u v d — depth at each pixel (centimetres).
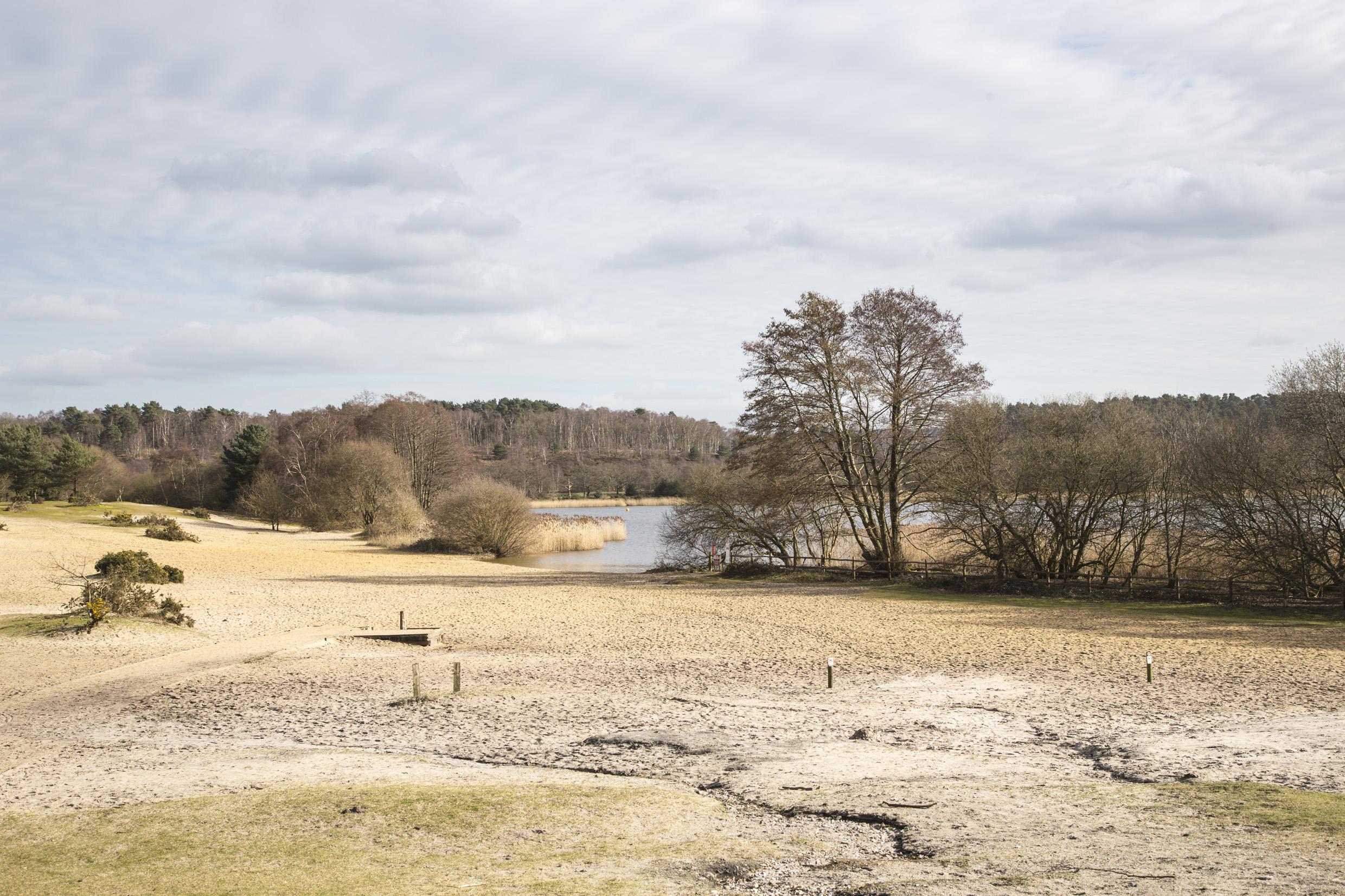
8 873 876
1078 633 2769
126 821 1060
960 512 4081
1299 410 3241
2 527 6075
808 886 818
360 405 11162
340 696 1945
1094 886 765
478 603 3753
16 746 1525
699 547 5316
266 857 916
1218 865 808
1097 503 3828
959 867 847
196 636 2823
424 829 1013
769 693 1927
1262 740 1392
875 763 1329
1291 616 3116
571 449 18650
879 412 4434
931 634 2786
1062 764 1311
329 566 5575
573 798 1145
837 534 4956
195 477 11981
